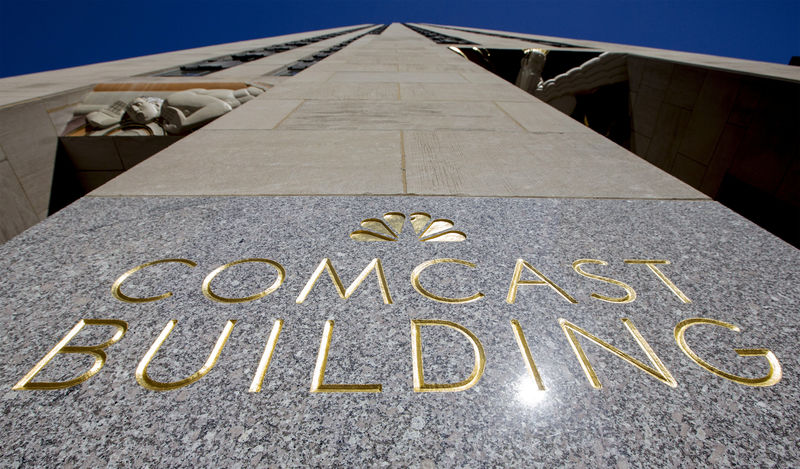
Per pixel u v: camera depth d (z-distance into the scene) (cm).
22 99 718
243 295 205
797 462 133
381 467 132
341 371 165
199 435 140
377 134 487
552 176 361
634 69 1349
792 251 245
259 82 978
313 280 217
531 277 221
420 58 1294
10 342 175
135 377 160
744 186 829
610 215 290
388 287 212
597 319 192
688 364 168
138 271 223
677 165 1068
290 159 400
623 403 152
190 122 745
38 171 716
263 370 165
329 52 1705
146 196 313
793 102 725
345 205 303
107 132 766
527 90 1590
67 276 217
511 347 176
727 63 1112
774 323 189
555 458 135
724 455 135
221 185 336
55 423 143
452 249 247
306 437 141
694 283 216
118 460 132
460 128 514
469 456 135
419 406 151
